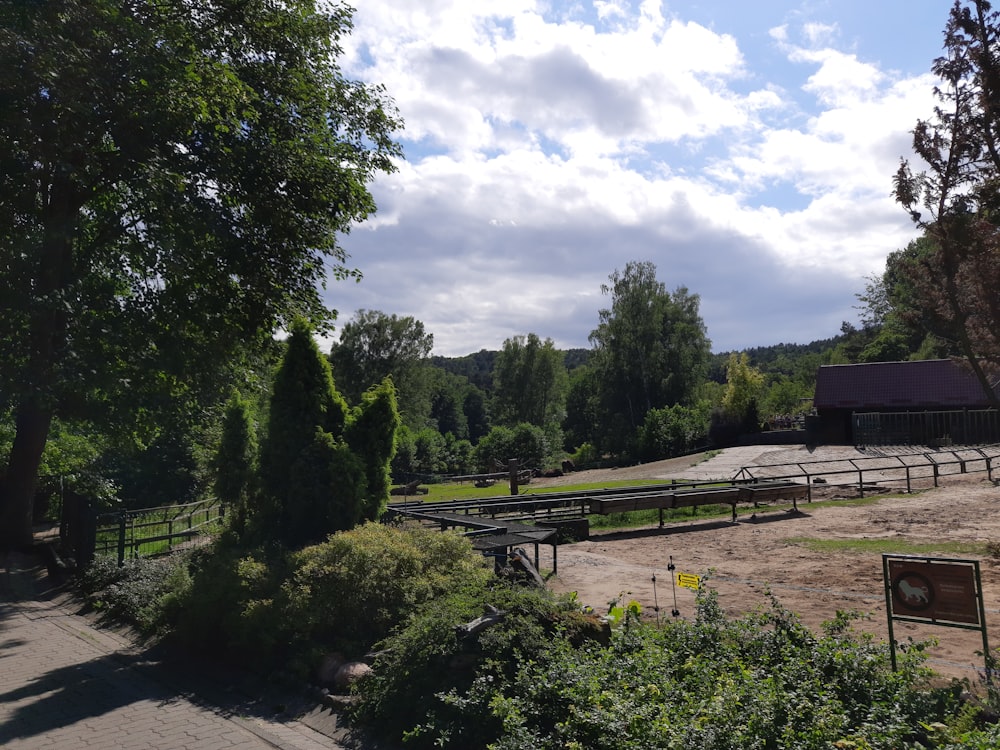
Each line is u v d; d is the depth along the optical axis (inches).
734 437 1803.6
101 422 674.8
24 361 621.0
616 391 2482.8
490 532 419.5
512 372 3164.4
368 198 781.9
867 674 207.5
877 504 807.7
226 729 235.9
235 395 487.5
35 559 631.2
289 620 289.1
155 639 354.0
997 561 437.4
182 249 665.6
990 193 323.9
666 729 165.0
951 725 179.2
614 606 311.7
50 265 641.0
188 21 695.1
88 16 544.7
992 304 326.6
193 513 690.8
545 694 203.3
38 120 559.8
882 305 2834.6
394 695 228.7
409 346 2551.7
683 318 2479.1
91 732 234.1
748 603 358.6
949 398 1566.2
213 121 651.5
